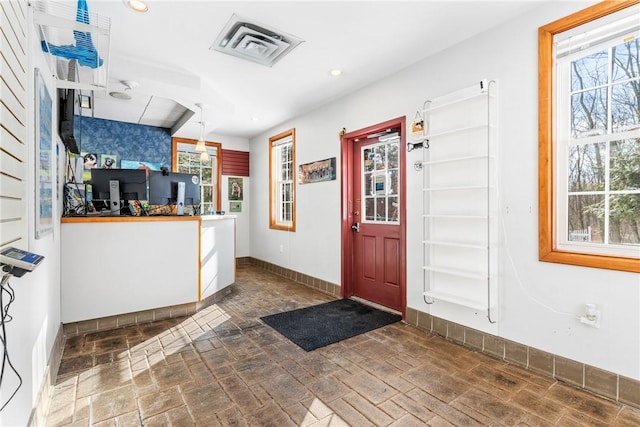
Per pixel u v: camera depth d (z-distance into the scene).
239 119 5.12
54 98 2.27
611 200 2.01
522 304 2.32
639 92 1.90
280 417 1.75
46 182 1.91
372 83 3.61
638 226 1.92
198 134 5.56
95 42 2.03
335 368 2.29
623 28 1.90
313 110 4.58
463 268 2.70
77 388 2.02
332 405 1.86
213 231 3.86
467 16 2.35
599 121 2.05
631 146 1.94
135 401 1.89
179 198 3.82
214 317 3.35
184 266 3.41
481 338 2.57
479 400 1.91
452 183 2.78
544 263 2.21
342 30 2.54
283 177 5.68
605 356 1.95
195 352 2.53
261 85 3.68
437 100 2.91
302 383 2.09
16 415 1.31
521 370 2.26
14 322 1.32
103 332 2.92
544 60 2.19
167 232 3.30
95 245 2.93
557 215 2.21
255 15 2.33
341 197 4.11
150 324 3.13
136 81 3.16
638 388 1.83
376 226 3.81
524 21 2.30
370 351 2.57
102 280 2.96
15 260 1.11
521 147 2.32
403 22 2.43
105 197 3.48
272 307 3.70
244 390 2.01
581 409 1.82
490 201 2.50
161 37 2.62
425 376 2.18
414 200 3.13
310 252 4.69
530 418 1.75
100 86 2.32
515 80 2.36
